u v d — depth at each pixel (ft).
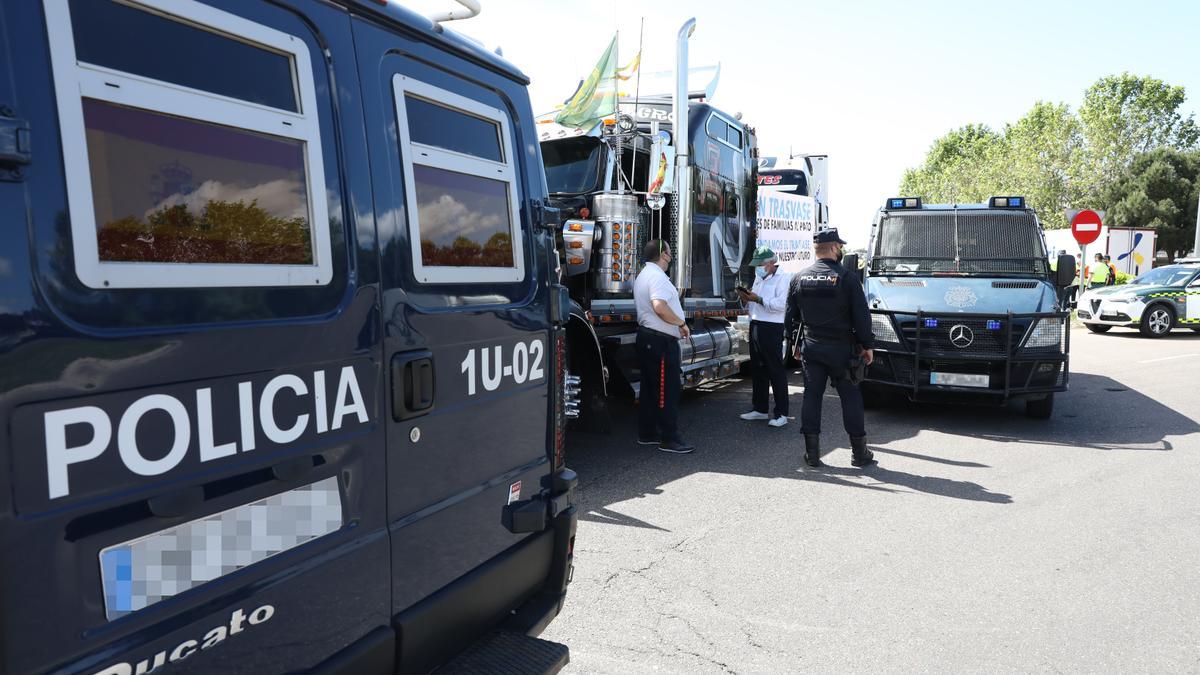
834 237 19.35
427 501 6.91
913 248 27.61
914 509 16.12
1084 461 19.99
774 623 11.12
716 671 9.84
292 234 5.50
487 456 7.77
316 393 5.66
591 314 21.17
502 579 7.94
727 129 27.86
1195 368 35.99
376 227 6.27
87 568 4.22
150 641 4.54
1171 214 157.17
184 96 4.77
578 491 17.35
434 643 7.00
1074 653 10.33
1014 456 20.54
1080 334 54.13
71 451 4.12
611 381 22.13
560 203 22.90
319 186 5.73
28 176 3.95
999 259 26.68
